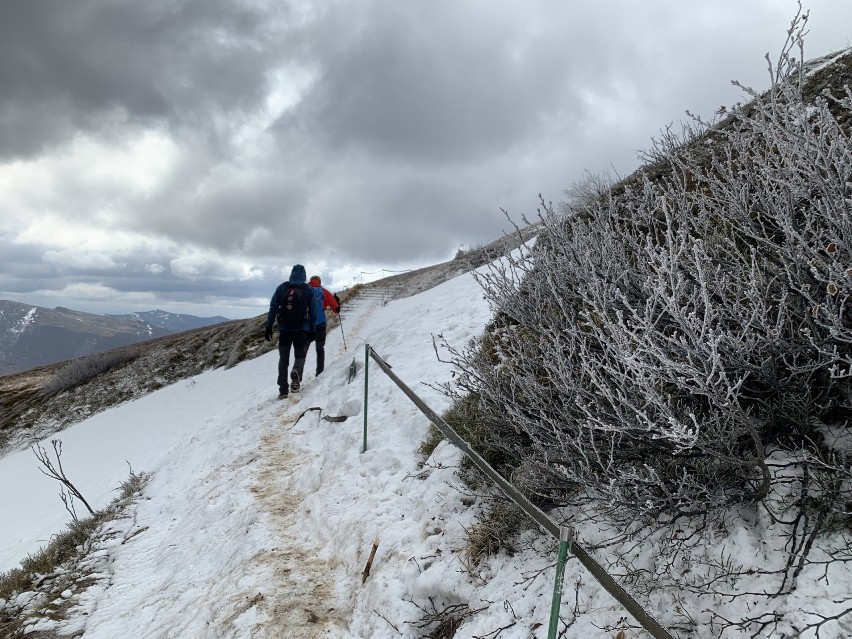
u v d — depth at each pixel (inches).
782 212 95.8
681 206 123.0
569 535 82.9
